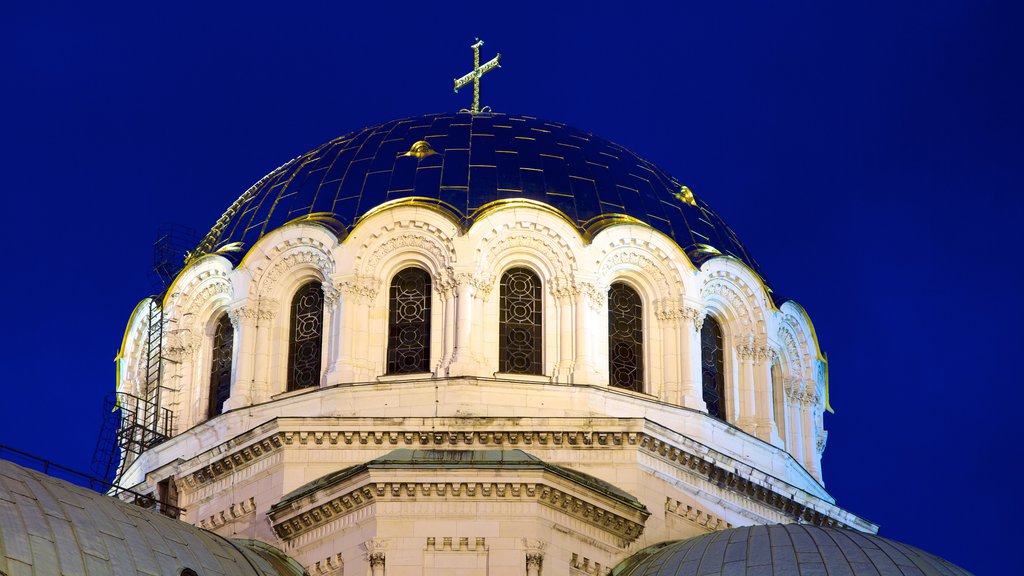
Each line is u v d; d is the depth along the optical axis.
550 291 66.00
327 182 69.69
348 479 59.31
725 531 60.03
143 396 70.31
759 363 69.44
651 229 67.69
